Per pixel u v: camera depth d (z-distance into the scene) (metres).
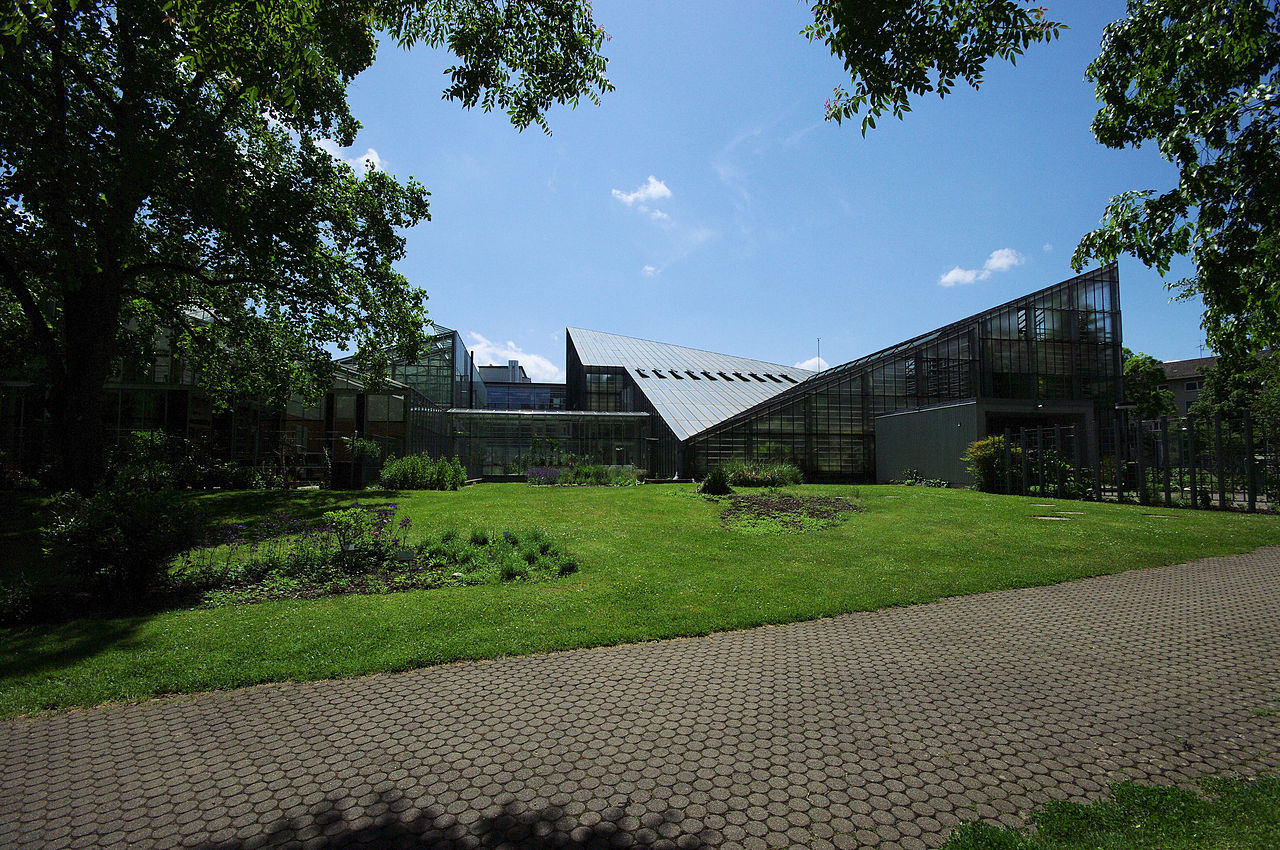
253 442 28.77
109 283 14.98
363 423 29.50
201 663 5.65
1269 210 5.21
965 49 4.59
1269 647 6.00
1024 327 33.81
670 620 6.98
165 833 3.08
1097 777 3.56
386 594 8.18
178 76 13.77
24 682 5.25
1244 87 5.47
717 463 33.41
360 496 20.11
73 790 3.54
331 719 4.52
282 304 18.91
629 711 4.59
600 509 17.02
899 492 21.36
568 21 6.18
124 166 11.96
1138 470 19.95
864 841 2.94
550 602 7.69
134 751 4.04
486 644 6.14
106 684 5.18
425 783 3.56
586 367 50.56
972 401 27.05
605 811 3.23
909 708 4.62
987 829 3.00
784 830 3.05
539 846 2.91
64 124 12.67
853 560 10.45
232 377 21.30
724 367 53.75
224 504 17.19
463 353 50.38
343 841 2.98
